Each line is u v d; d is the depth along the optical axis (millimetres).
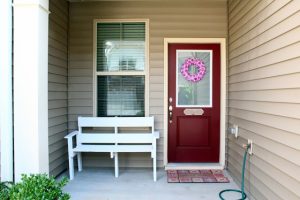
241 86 3512
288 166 2215
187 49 4352
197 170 4203
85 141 4098
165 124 4320
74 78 4387
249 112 3166
